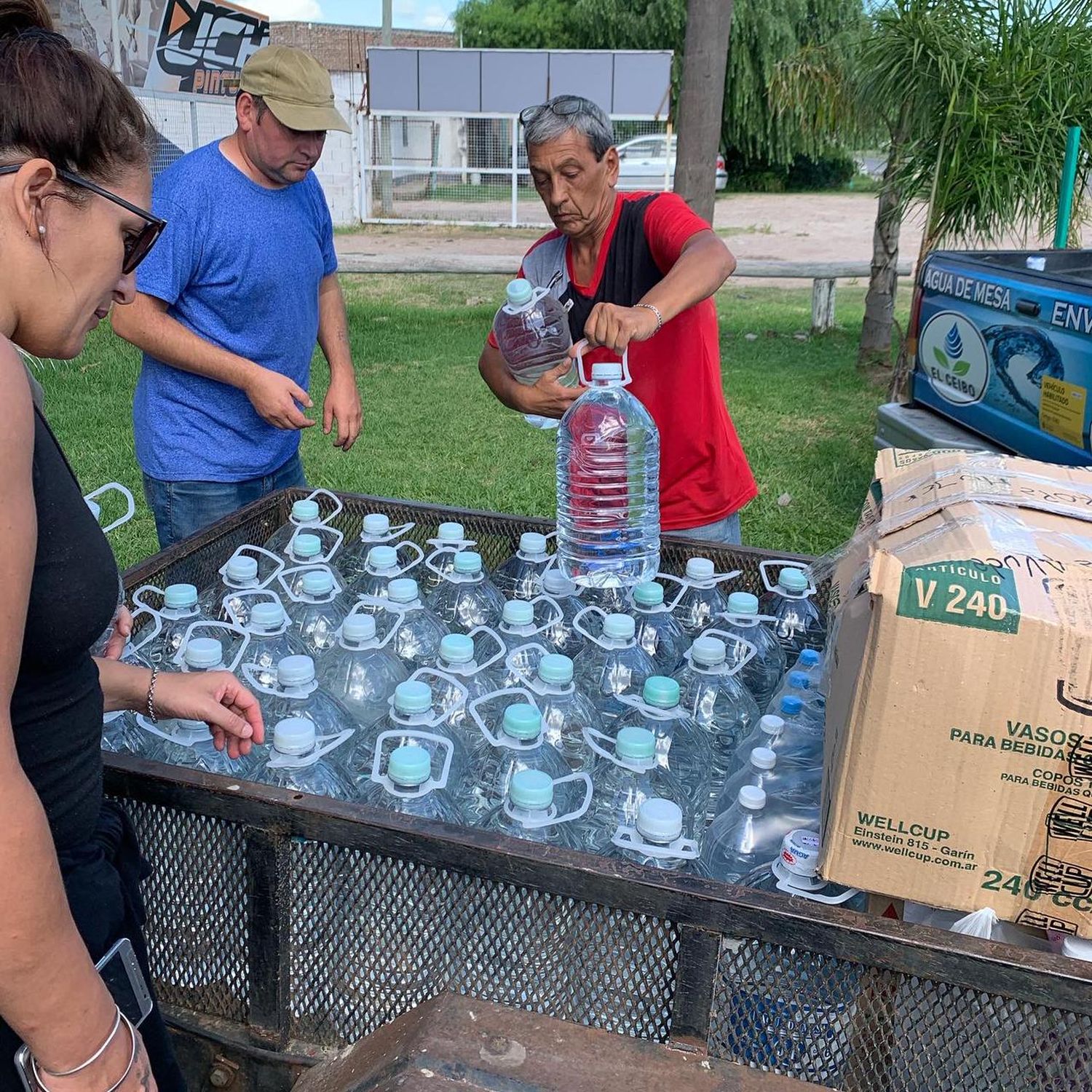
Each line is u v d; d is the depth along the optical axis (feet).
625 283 8.11
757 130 84.58
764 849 4.76
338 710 5.61
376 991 4.18
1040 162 19.69
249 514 7.72
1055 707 3.31
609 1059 3.26
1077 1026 3.31
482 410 24.66
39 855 2.99
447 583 7.07
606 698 6.01
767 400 25.49
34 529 3.07
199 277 8.52
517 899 3.83
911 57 20.13
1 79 3.13
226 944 4.37
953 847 3.52
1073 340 11.82
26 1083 3.41
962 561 3.48
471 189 74.08
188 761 5.32
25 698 3.52
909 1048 3.53
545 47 110.93
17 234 3.19
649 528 7.48
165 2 41.22
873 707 3.50
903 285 42.60
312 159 8.68
